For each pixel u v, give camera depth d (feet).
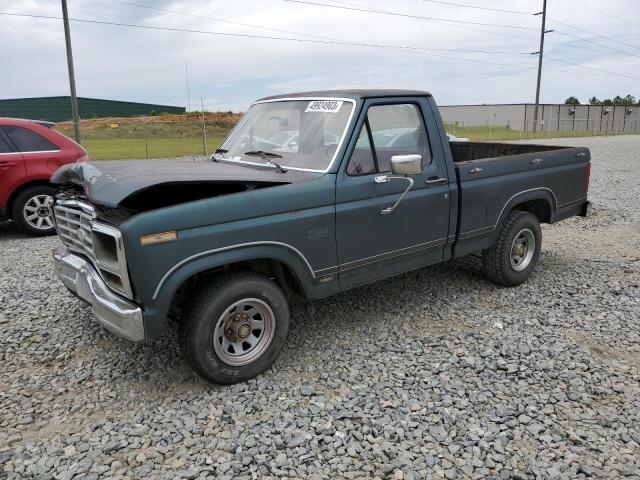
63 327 15.21
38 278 19.45
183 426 10.61
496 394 11.59
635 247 23.26
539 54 135.23
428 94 15.10
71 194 13.50
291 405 11.25
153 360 13.32
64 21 63.87
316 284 13.01
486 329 14.88
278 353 12.66
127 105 193.26
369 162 13.55
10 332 14.88
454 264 20.61
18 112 186.91
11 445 10.09
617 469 9.27
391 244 14.12
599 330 14.76
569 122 192.85
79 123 66.69
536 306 16.52
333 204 12.76
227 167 13.24
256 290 11.84
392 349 13.74
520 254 18.04
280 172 13.12
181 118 106.01
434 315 15.92
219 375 11.72
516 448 9.85
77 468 9.38
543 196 18.29
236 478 9.13
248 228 11.37
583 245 23.76
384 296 17.43
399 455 9.68
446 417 10.75
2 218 26.07
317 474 9.23
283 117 14.71
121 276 10.49
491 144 21.81
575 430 10.36
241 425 10.59
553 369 12.62
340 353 13.57
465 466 9.38
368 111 13.56
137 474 9.25
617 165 56.13
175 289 10.68
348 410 11.01
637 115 211.41
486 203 16.37
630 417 10.75
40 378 12.54
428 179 14.71
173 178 10.72
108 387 12.12
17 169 25.58
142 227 10.16
